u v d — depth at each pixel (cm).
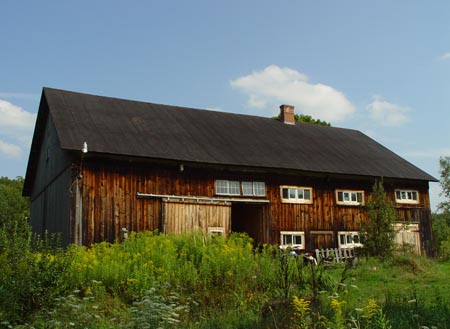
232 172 2155
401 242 2631
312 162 2405
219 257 1235
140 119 2266
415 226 2712
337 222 2431
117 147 1895
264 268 1216
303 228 2316
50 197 2295
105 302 1025
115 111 2269
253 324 849
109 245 1712
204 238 1433
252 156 2239
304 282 1129
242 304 1039
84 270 1102
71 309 871
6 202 4988
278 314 854
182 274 1162
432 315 834
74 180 1828
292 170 2273
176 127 2311
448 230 3625
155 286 1052
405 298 1017
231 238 1470
